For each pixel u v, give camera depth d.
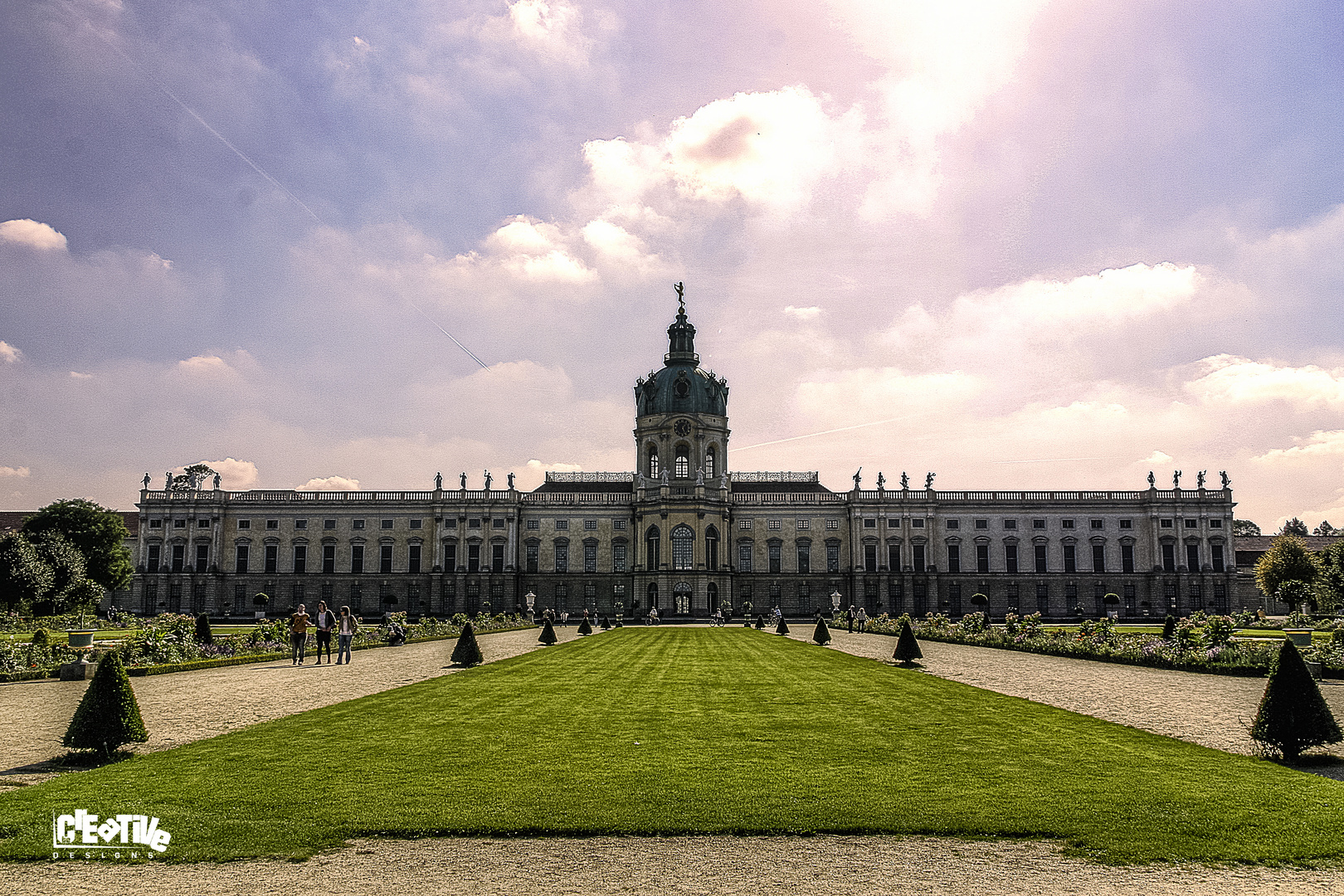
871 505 116.94
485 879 11.87
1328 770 17.67
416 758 18.20
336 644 52.84
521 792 15.58
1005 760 18.12
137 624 87.31
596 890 11.52
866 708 25.31
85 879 11.88
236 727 22.53
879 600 115.69
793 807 14.72
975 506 117.12
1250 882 11.80
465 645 40.50
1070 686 31.66
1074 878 11.92
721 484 115.44
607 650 49.62
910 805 14.86
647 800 15.12
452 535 115.50
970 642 56.91
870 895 11.38
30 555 64.25
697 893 11.45
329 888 11.59
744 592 116.81
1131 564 115.81
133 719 18.53
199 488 119.19
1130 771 17.17
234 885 11.67
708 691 29.27
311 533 116.19
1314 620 85.19
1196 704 26.92
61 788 15.91
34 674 34.69
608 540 116.38
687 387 119.88
